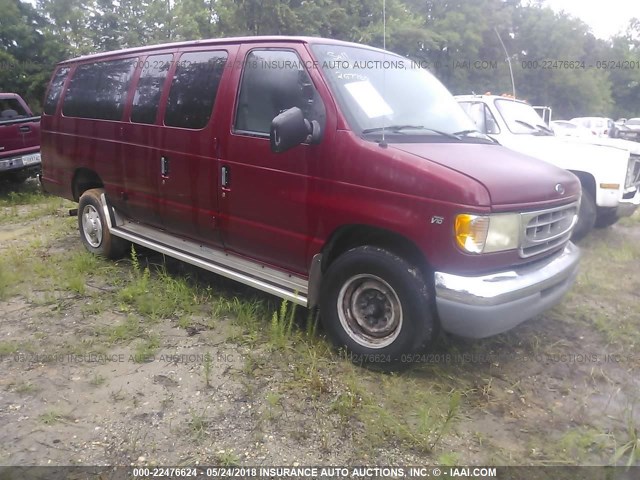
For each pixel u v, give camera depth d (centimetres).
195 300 442
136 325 405
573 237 667
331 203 345
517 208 312
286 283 382
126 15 2177
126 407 307
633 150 649
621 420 312
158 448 274
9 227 739
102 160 516
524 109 774
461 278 305
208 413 303
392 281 328
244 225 396
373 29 1814
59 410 302
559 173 371
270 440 282
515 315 316
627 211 663
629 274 562
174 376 339
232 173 394
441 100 432
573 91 4050
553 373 361
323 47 378
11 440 277
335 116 343
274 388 328
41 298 456
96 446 274
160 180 454
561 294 360
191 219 437
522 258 325
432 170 310
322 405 312
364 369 351
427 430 288
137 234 506
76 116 548
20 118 991
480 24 3088
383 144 329
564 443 287
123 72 501
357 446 279
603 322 430
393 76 412
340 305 356
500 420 309
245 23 1655
